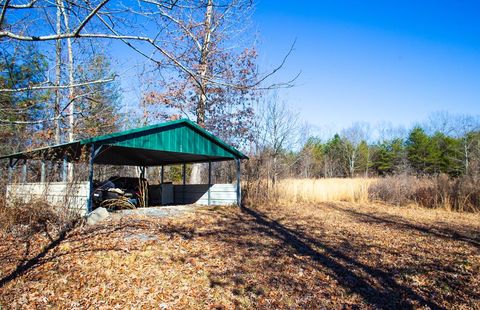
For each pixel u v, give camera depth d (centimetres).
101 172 2127
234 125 2044
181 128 1273
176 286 534
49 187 896
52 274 546
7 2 327
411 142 5131
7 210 792
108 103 1352
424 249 794
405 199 1816
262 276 591
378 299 512
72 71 862
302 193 1830
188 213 1159
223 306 480
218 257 678
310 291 537
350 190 1966
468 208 1551
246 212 1309
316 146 5444
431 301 505
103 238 740
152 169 2570
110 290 508
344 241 861
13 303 455
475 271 634
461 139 4125
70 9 419
